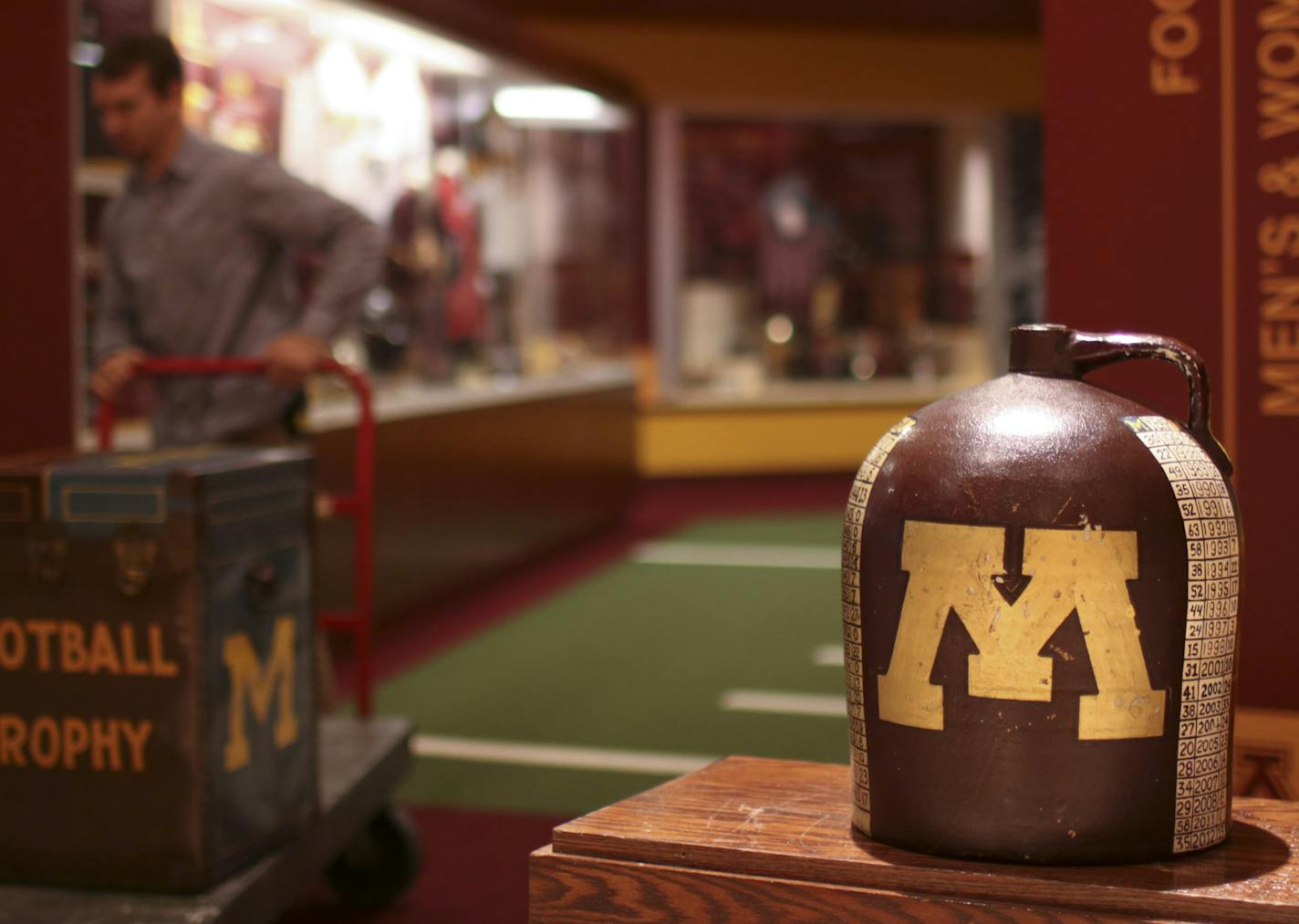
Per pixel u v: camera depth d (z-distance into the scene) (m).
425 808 3.39
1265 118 1.87
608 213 9.03
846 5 10.82
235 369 2.84
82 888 1.94
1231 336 1.90
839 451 11.08
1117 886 1.12
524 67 7.05
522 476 7.03
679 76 10.73
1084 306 1.95
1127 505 1.12
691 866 1.23
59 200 3.42
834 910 1.17
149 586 1.90
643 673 4.87
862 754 1.22
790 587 6.54
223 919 1.88
